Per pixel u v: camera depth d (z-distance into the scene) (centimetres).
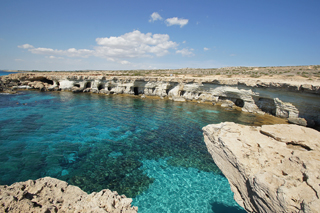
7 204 530
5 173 1202
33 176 1191
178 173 1351
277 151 927
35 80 6047
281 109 2870
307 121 2395
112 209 604
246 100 3569
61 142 1755
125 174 1301
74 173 1269
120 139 1917
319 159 775
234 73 5934
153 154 1622
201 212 994
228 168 1086
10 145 1630
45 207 553
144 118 2778
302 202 591
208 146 1406
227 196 1130
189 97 4606
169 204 1042
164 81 4853
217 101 4169
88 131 2095
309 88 2333
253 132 1166
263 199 723
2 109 2909
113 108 3409
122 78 5209
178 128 2344
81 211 580
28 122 2298
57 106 3328
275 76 4119
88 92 5516
